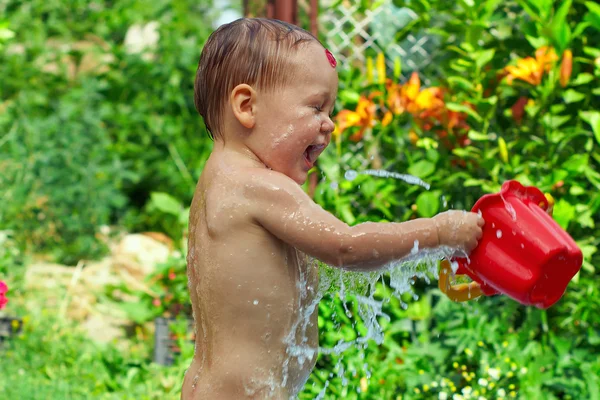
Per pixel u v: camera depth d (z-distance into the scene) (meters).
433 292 6.35
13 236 10.00
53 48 12.68
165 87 12.09
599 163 6.43
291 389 2.96
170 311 7.77
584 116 5.91
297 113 2.82
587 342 6.13
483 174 6.65
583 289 6.09
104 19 13.00
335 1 8.05
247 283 2.78
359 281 3.25
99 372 6.79
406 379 5.75
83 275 9.16
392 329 6.26
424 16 6.96
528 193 2.93
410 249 2.71
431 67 7.72
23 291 8.57
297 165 2.88
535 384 5.57
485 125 6.39
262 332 2.80
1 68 12.34
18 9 12.70
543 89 6.19
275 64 2.82
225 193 2.83
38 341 7.38
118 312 8.20
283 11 7.30
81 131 11.66
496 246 2.83
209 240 2.84
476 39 6.51
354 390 5.60
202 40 12.37
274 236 2.80
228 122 2.91
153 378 6.71
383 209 6.52
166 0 13.17
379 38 7.88
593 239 6.15
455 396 5.45
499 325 6.11
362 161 6.93
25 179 10.95
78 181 11.27
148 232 10.71
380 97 6.90
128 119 11.97
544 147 6.34
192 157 11.66
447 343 5.90
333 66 2.91
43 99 12.16
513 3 7.03
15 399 6.08
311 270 3.04
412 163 6.56
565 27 6.09
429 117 6.79
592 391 5.37
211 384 2.83
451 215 2.78
